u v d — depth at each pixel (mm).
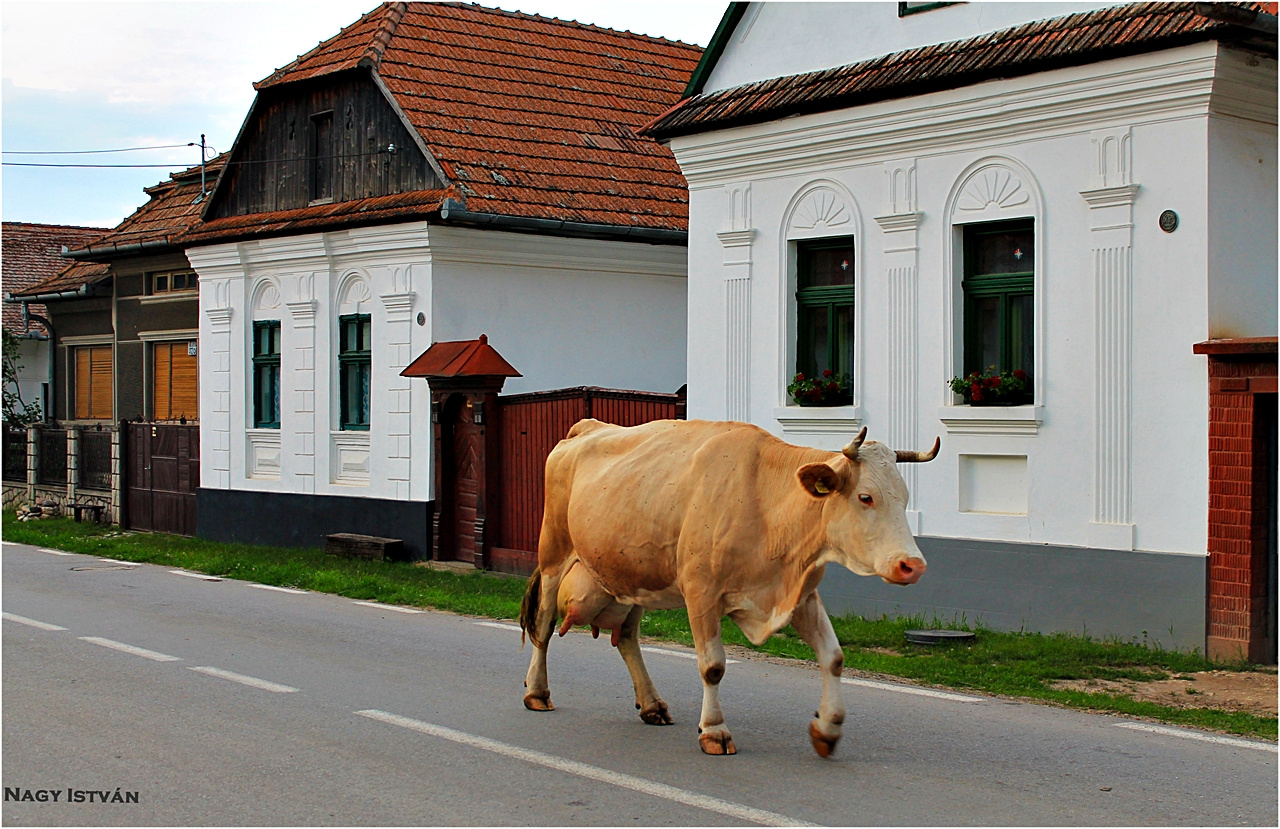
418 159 18734
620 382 19797
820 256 14344
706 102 15117
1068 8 12297
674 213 19672
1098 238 11812
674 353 20391
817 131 13875
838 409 13766
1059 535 12109
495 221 17781
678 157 15281
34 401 34000
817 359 14406
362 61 19438
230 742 7977
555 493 8680
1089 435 11883
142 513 23750
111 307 29156
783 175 14352
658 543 7844
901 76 12984
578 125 20625
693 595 7656
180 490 22859
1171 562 11297
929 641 11719
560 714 8852
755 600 7566
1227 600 10953
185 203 27062
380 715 8750
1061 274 12086
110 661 10688
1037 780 7250
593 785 7039
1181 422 11289
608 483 8172
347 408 19766
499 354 18375
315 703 9125
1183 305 11281
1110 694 9750
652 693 8555
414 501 18375
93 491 25328
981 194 12680
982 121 12570
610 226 18672
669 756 7684
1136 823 6457
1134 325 11586
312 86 20516
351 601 14766
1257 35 10844
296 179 20828
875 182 13516
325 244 19531
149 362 26984
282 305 20625
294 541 20406
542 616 8859
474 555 17609
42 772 7293
